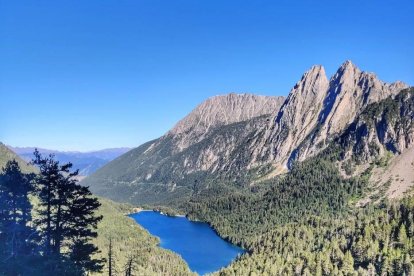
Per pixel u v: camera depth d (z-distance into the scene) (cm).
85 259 5872
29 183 6869
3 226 6706
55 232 5772
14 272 5412
